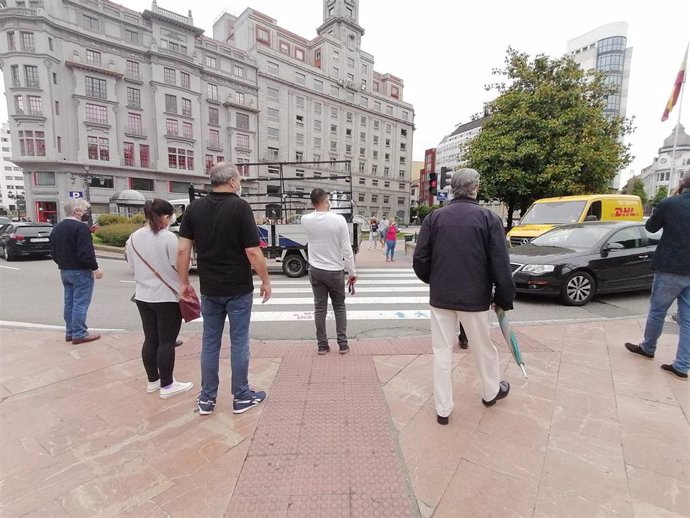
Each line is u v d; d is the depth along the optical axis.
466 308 2.56
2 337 4.58
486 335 2.71
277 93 47.34
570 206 9.71
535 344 4.27
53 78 32.06
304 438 2.50
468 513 1.88
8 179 110.12
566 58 17.14
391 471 2.18
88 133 34.06
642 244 6.90
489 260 2.59
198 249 2.70
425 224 2.76
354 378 3.41
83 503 1.96
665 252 3.52
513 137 16.62
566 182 15.48
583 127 16.12
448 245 2.57
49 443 2.46
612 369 3.59
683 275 3.41
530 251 6.93
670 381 3.35
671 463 2.26
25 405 2.95
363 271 11.24
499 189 17.59
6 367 3.68
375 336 4.84
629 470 2.20
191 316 2.87
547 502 1.96
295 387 3.24
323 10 56.19
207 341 2.79
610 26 68.44
